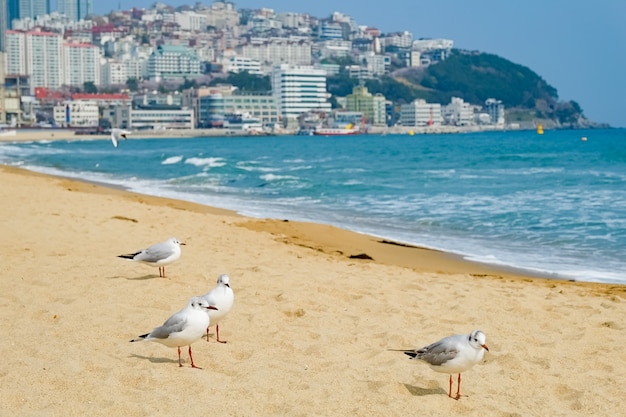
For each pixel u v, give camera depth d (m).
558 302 13.40
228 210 30.14
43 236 18.41
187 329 8.71
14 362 8.84
